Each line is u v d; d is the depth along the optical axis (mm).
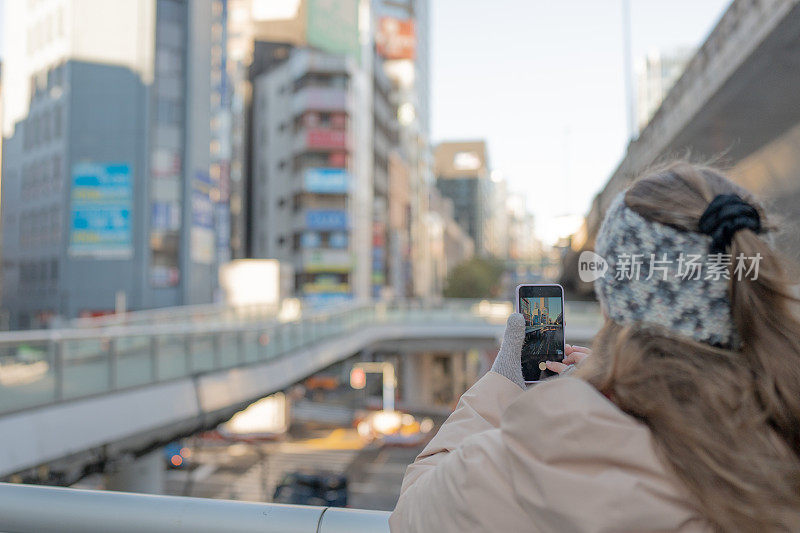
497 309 38875
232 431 33344
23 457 7344
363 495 24188
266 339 16203
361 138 60312
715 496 640
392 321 35781
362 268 59625
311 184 55125
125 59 37719
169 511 991
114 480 13570
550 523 680
